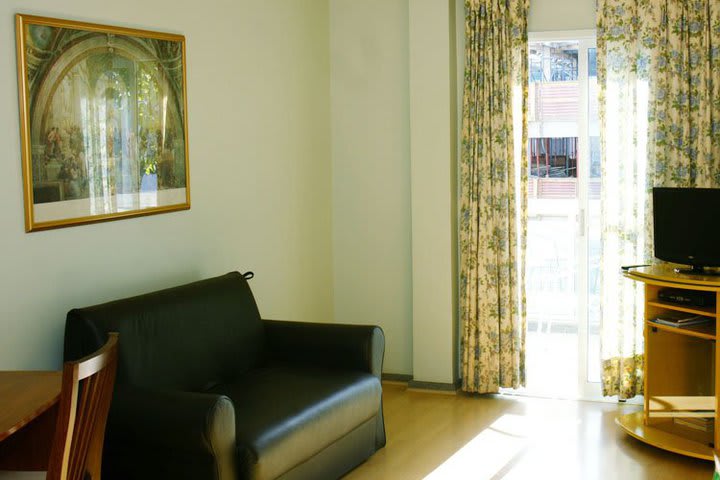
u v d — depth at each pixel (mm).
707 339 4227
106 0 3443
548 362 4988
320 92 5219
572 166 4867
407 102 5152
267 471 3016
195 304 3697
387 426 4445
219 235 4266
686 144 4488
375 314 5367
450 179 4945
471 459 3953
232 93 4328
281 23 4754
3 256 2996
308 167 5102
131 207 3611
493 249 4844
